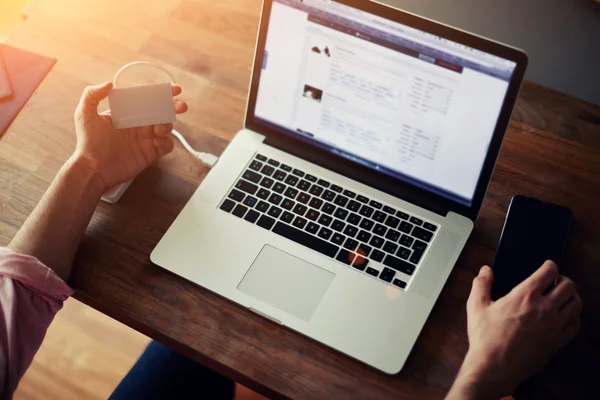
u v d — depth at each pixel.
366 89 0.97
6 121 1.15
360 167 1.05
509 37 1.65
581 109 1.15
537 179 1.08
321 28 0.96
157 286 0.99
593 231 1.03
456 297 0.98
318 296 0.95
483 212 1.05
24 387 1.66
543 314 0.89
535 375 0.90
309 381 0.91
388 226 1.01
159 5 1.28
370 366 0.92
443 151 0.97
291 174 1.06
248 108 1.08
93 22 1.26
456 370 0.92
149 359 1.18
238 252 0.99
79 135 1.03
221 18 1.26
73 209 1.00
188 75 1.20
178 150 1.12
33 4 1.33
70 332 1.73
